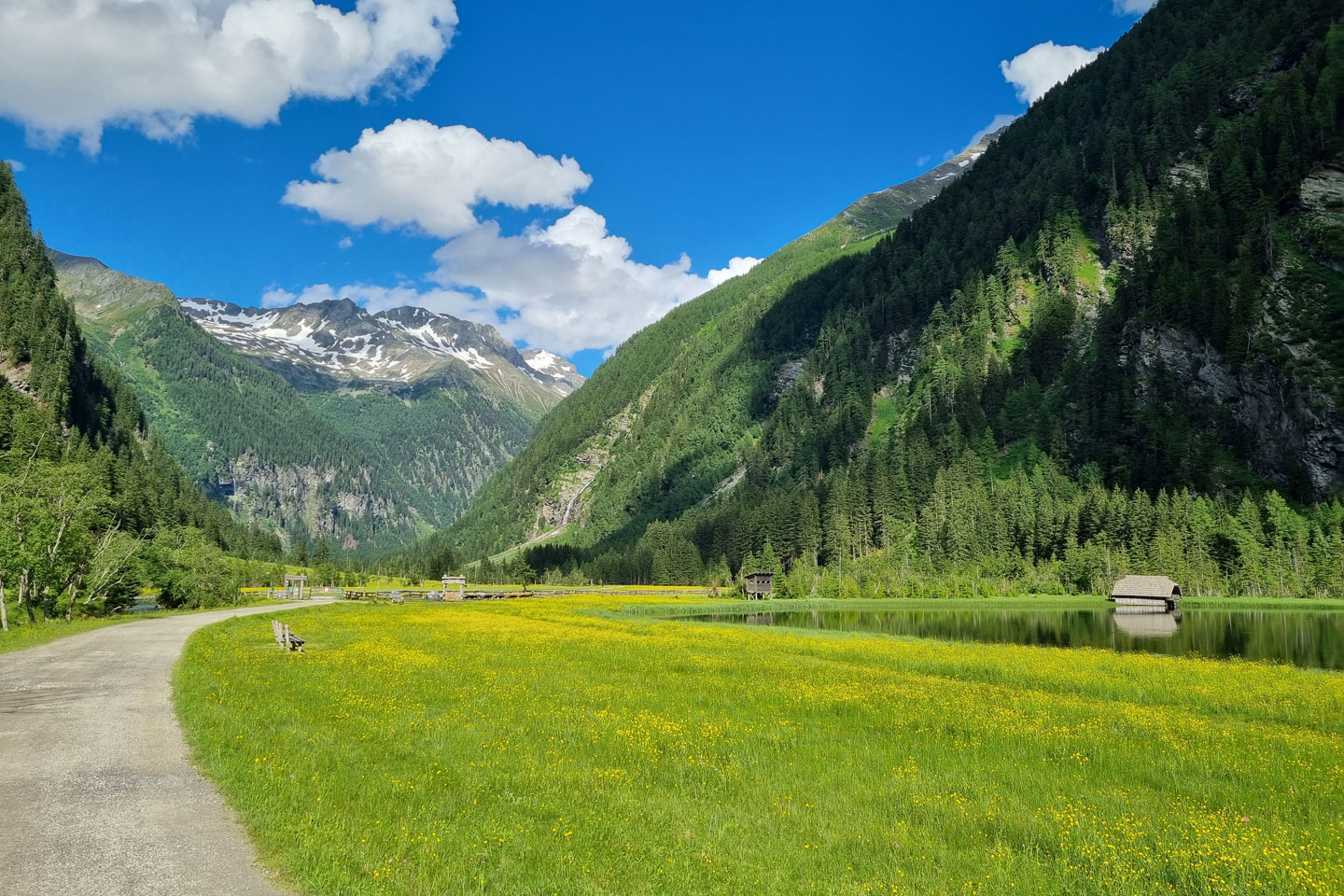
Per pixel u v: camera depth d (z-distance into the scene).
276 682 28.22
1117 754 20.52
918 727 23.70
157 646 39.12
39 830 11.62
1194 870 12.55
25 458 91.69
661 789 16.58
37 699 23.42
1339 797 17.11
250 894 9.55
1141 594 115.38
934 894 11.59
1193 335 178.12
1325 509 137.75
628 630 61.41
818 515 189.62
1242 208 190.88
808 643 51.69
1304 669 42.31
